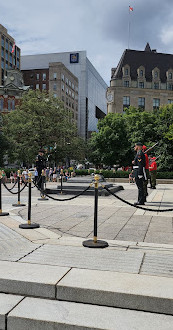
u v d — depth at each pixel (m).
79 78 118.88
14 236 5.59
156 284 3.48
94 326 2.92
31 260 4.29
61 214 8.30
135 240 5.53
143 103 78.00
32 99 44.59
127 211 8.93
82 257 4.44
